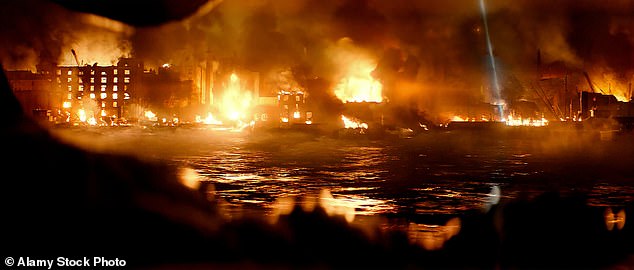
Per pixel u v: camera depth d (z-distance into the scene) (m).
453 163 32.59
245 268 6.69
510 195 18.38
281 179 23.06
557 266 8.24
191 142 49.66
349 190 19.73
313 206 14.41
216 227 7.09
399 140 56.59
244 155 36.94
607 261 8.64
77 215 5.92
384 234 9.61
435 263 8.17
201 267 6.25
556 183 22.45
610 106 77.31
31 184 5.80
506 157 37.38
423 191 19.59
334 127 70.19
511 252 8.98
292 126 71.88
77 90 92.00
